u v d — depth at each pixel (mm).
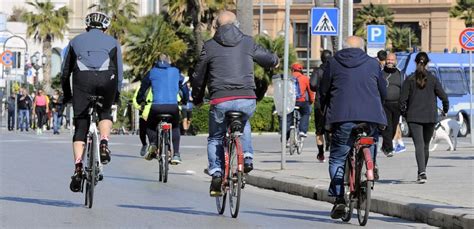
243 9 69500
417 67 31359
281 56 93438
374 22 140125
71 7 155375
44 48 136500
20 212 24344
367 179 22531
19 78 111688
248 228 22094
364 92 23312
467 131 79500
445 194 27250
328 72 23516
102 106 24844
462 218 22312
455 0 138375
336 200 23562
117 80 24875
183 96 37438
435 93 31359
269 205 27734
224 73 23797
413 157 43500
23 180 33312
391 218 25156
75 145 25250
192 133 77875
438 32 138875
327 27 42531
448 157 43594
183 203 27344
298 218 24438
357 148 23078
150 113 35156
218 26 24125
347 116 23141
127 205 26453
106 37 24875
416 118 31000
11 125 93312
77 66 24609
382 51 43094
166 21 100250
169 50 98562
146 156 35625
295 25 140500
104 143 24750
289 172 35188
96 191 30172
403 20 140250
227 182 24172
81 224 22266
